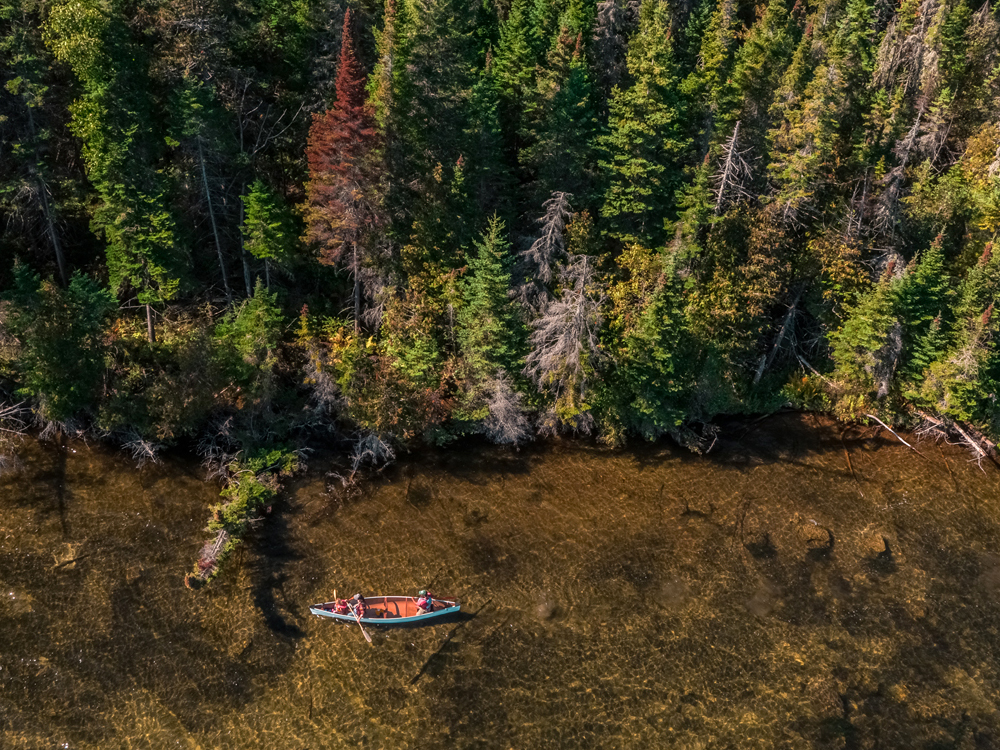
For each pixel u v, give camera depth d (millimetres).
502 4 42812
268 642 25172
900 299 34750
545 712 23688
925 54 38469
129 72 28969
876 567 30062
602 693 24375
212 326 33875
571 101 33000
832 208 36375
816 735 23547
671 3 41906
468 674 24672
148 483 31047
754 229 33719
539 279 34594
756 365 39062
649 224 36438
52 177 31578
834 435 37812
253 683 23891
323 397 33625
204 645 24859
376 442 33531
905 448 37094
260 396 32156
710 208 33906
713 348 34969
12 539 27734
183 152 31516
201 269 35344
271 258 32656
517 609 27203
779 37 36156
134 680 23609
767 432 37750
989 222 35844
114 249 30984
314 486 32094
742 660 25797
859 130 36594
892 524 32375
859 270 36062
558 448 35625
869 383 37594
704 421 37844
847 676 25500
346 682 24141
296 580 27578
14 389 32625
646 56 33344
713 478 34438
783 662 25812
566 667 25156
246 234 33531
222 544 27781
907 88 38000
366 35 36875
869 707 24500
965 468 36000
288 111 35250
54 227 33406
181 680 23750
